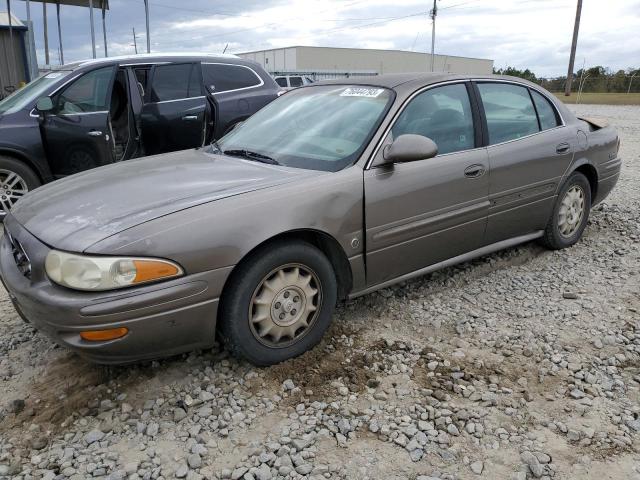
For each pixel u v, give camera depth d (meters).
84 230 2.72
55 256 2.64
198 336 2.84
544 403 2.83
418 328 3.61
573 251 4.97
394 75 4.06
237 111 7.46
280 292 3.04
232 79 7.55
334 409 2.77
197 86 7.19
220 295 2.82
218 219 2.80
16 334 3.55
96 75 6.52
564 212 4.82
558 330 3.57
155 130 6.81
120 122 7.29
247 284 2.90
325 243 3.28
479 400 2.85
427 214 3.65
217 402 2.84
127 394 2.91
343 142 3.54
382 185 3.39
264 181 3.16
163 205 2.87
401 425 2.66
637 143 12.52
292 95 4.41
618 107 28.44
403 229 3.53
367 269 3.45
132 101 6.73
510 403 2.82
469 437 2.58
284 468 2.37
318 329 3.26
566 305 3.92
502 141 4.16
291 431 2.62
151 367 3.13
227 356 3.23
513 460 2.44
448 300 4.02
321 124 3.79
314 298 3.23
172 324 2.71
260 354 3.04
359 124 3.61
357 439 2.57
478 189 3.93
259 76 7.83
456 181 3.77
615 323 3.65
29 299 2.69
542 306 3.91
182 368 3.12
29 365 3.19
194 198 2.93
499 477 2.34
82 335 2.57
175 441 2.57
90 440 2.57
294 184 3.12
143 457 2.47
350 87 4.07
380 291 4.13
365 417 2.71
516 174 4.20
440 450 2.49
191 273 2.72
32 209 3.17
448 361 3.20
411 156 3.32
